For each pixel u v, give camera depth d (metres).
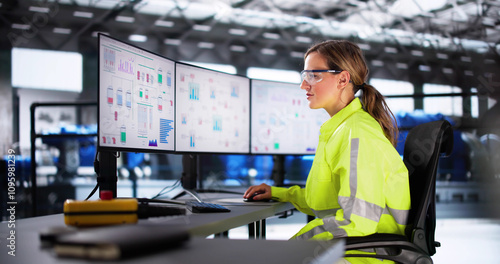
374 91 1.55
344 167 1.28
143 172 9.49
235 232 5.36
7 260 0.59
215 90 2.18
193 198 1.96
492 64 11.53
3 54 9.80
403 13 10.20
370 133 1.30
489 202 8.70
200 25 10.48
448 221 6.74
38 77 10.23
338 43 1.58
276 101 2.54
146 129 1.70
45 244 0.69
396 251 1.25
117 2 9.37
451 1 9.74
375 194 1.23
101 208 0.88
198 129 2.06
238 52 11.56
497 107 8.80
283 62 11.84
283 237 4.88
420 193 1.34
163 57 1.81
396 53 12.03
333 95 1.55
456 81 12.28
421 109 8.15
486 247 4.58
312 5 9.78
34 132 3.21
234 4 9.66
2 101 9.84
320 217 1.46
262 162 10.17
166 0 9.45
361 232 1.19
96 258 0.54
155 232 0.62
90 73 10.70
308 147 2.70
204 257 0.57
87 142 8.66
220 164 9.99
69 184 7.79
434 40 11.48
